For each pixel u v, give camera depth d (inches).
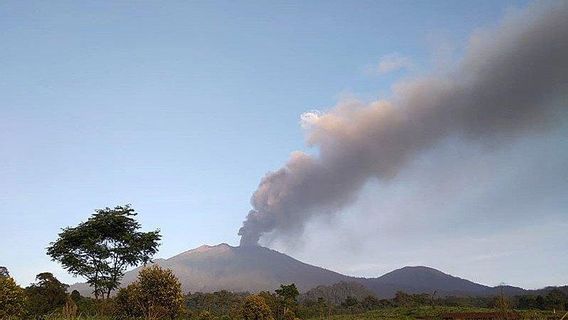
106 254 1574.8
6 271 1577.3
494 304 2625.5
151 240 1651.1
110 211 1647.4
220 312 2476.6
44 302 1409.9
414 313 2513.5
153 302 1225.4
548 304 2657.5
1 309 1042.7
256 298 1598.2
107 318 1223.5
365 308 3292.3
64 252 1555.1
